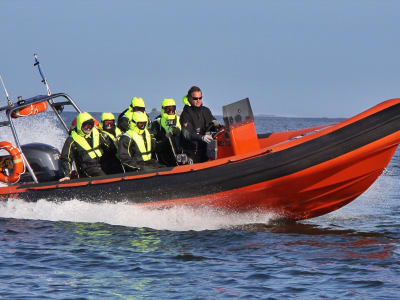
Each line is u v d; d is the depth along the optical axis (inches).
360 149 731.4
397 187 1213.7
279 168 751.1
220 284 565.0
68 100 983.6
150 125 964.6
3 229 789.9
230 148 847.7
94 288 555.5
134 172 812.6
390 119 724.0
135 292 544.4
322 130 747.4
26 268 614.9
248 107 821.9
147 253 673.0
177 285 562.9
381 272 597.3
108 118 895.1
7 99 917.8
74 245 707.4
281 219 840.9
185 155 820.0
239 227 813.9
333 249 687.7
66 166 851.4
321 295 533.0
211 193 785.6
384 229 795.4
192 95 818.2
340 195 810.8
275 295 533.3
